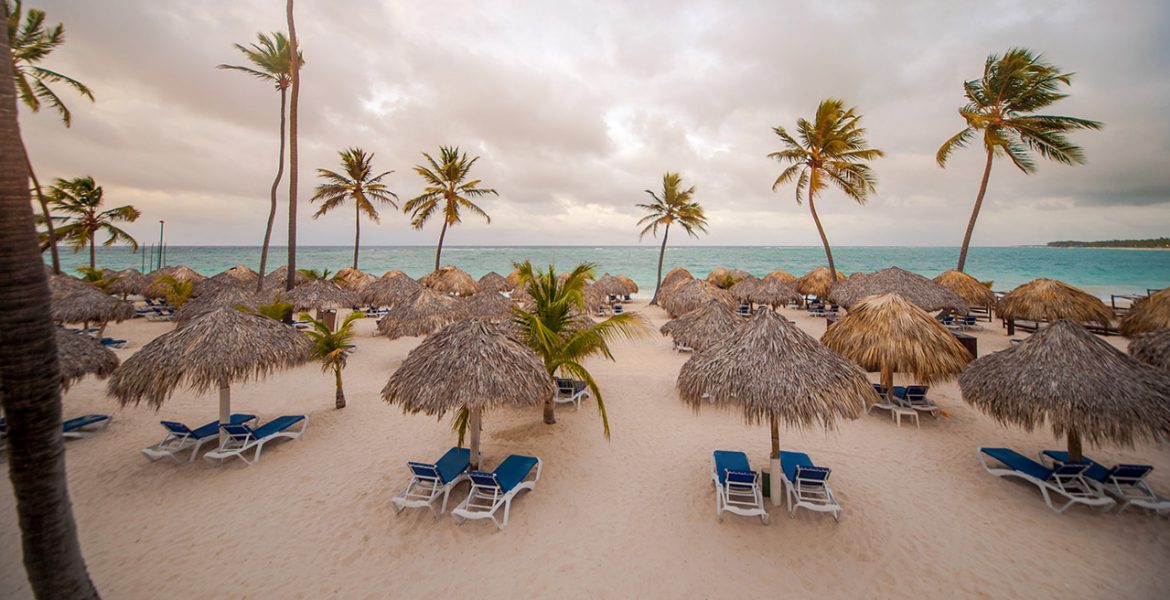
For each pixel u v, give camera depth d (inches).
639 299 1362.0
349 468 288.2
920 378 338.0
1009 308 612.4
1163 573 193.5
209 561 205.0
